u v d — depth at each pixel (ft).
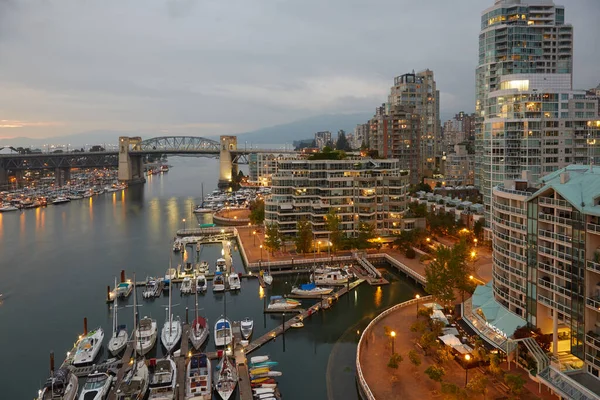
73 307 389.39
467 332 286.66
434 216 597.52
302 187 546.67
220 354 288.51
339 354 294.05
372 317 354.13
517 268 276.41
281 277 462.19
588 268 215.51
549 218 241.14
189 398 242.78
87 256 562.25
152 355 300.61
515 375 221.46
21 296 417.69
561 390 205.57
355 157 638.12
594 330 218.59
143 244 626.23
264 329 337.93
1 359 300.40
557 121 494.59
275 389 250.98
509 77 539.70
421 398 224.74
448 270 326.03
